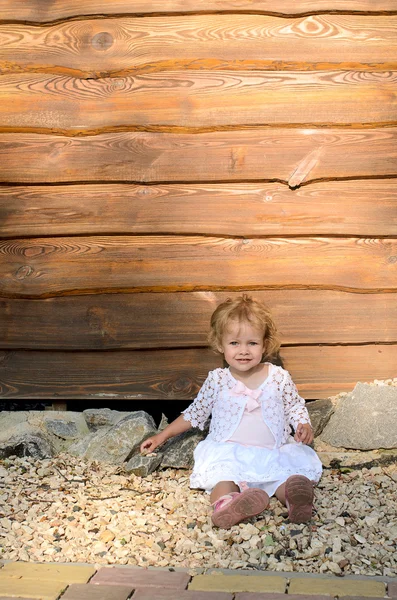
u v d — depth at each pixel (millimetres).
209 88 4207
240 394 3920
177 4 4148
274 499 3666
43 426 4383
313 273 4309
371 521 3369
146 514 3527
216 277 4324
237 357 3869
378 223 4266
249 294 4348
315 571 2996
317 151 4227
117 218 4301
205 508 3588
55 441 4352
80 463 4133
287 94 4195
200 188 4273
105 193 4305
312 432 3891
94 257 4344
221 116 4211
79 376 4438
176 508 3600
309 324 4344
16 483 3873
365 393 4188
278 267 4309
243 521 3422
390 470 3949
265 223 4273
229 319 3859
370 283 4309
